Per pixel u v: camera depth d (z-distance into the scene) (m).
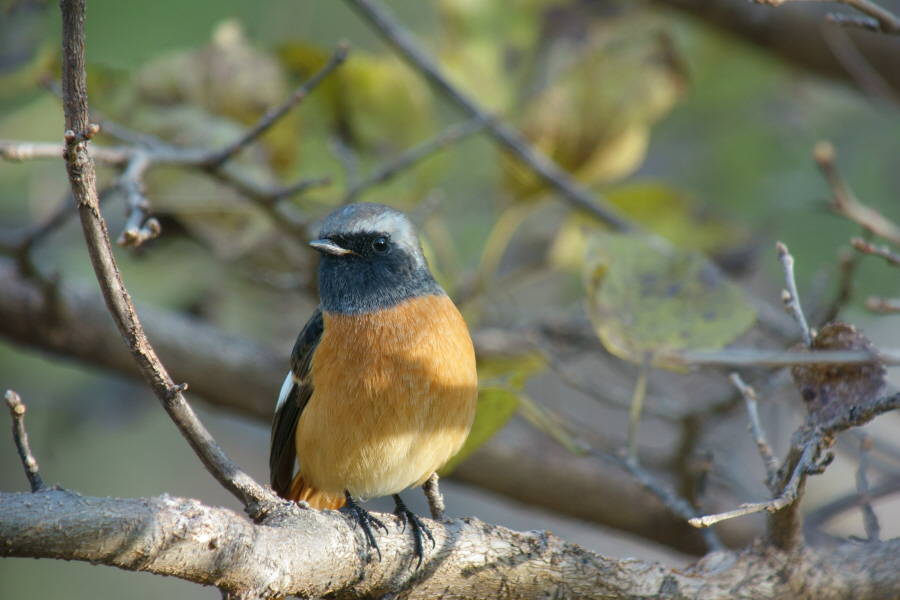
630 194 11.86
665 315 7.93
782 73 14.29
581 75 11.57
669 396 11.72
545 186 11.12
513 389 8.05
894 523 14.52
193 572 5.24
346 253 8.31
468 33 11.79
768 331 11.08
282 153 11.21
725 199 14.15
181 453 16.55
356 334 7.86
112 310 5.14
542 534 6.70
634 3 11.82
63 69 4.84
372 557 6.21
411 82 11.34
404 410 7.66
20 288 10.63
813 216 13.59
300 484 9.02
